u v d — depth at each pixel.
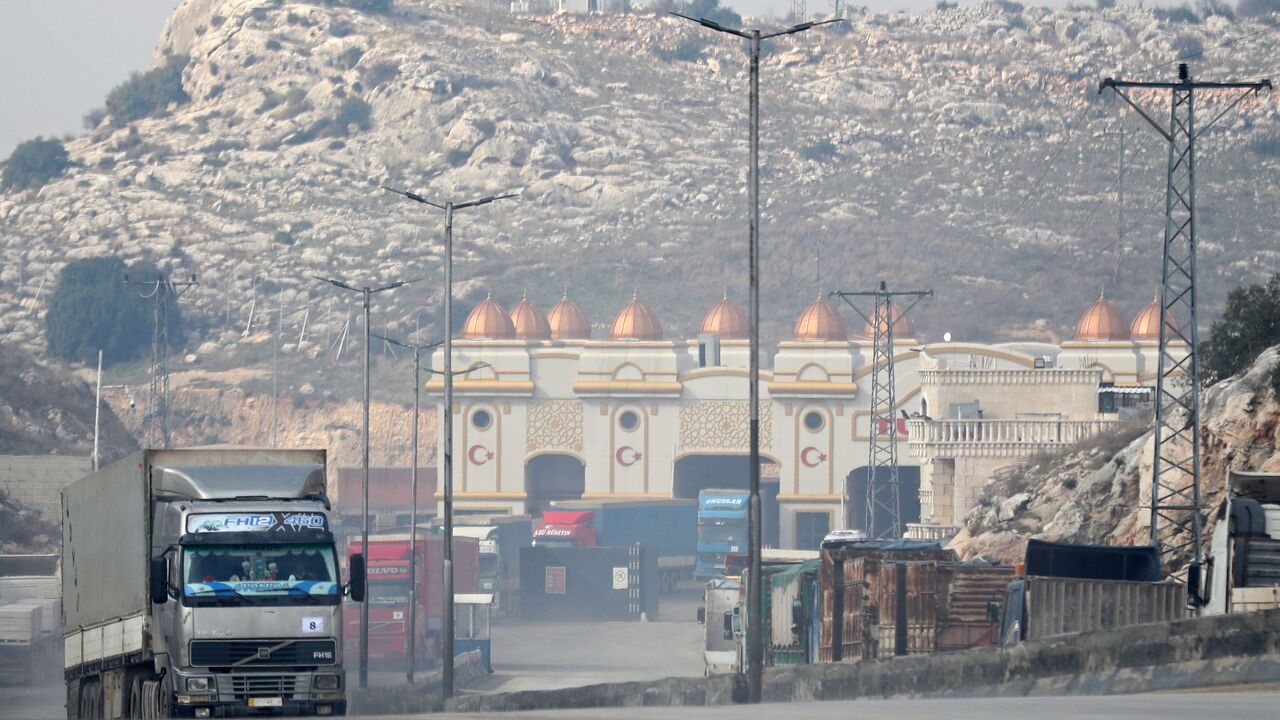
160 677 130.50
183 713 124.81
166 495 133.25
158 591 127.75
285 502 131.62
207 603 125.69
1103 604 150.50
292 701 126.38
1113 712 87.69
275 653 126.31
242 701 125.56
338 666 127.75
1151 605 150.25
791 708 100.62
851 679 136.25
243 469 134.50
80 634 155.25
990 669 119.00
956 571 182.88
